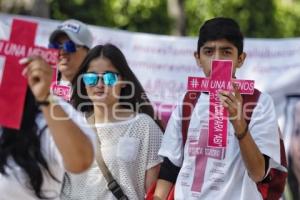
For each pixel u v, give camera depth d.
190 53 14.15
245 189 7.95
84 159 6.36
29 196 6.78
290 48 14.30
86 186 8.52
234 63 8.11
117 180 8.59
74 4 21.80
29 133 6.66
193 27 23.41
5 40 6.45
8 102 6.45
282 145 8.19
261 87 14.23
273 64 14.31
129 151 8.62
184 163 8.18
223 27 8.07
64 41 9.98
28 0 20.58
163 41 14.18
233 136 8.03
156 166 8.75
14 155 6.66
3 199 6.75
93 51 8.92
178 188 8.16
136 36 14.20
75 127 6.31
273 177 8.15
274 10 24.38
